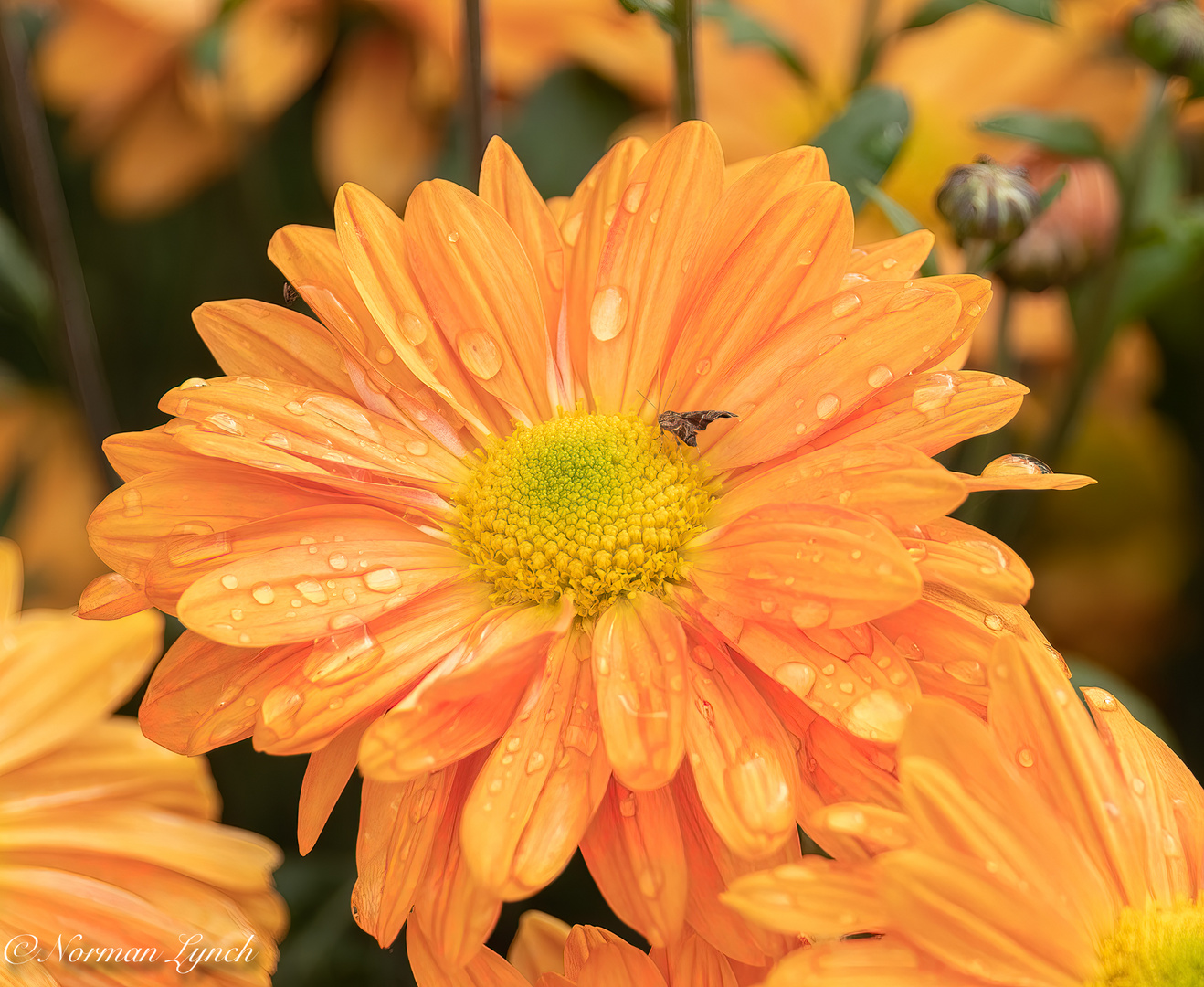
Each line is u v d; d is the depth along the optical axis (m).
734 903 0.23
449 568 0.26
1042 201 0.28
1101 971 0.24
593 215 0.27
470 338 0.27
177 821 0.27
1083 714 0.24
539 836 0.24
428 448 0.26
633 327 0.27
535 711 0.25
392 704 0.25
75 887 0.27
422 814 0.25
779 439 0.26
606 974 0.25
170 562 0.25
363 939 0.30
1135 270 0.31
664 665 0.25
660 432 0.26
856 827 0.24
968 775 0.24
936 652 0.25
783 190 0.26
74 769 0.27
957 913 0.23
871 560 0.24
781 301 0.26
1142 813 0.24
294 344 0.26
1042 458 0.31
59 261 0.30
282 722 0.24
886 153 0.28
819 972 0.23
